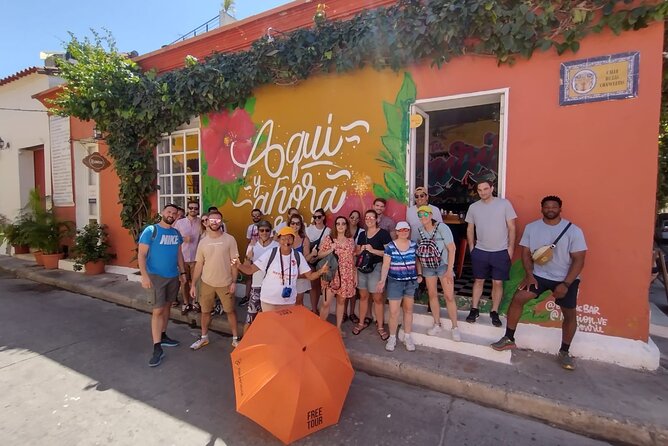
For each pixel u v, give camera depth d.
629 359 3.63
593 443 2.80
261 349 2.81
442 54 4.32
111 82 6.77
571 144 3.88
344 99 5.16
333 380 2.77
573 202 3.91
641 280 3.67
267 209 5.94
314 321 3.04
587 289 3.88
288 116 5.62
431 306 4.26
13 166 10.92
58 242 9.23
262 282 4.09
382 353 4.04
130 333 5.08
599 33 3.69
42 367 4.02
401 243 4.14
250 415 2.65
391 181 4.89
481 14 3.89
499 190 4.29
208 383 3.69
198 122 6.77
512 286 4.24
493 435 2.88
